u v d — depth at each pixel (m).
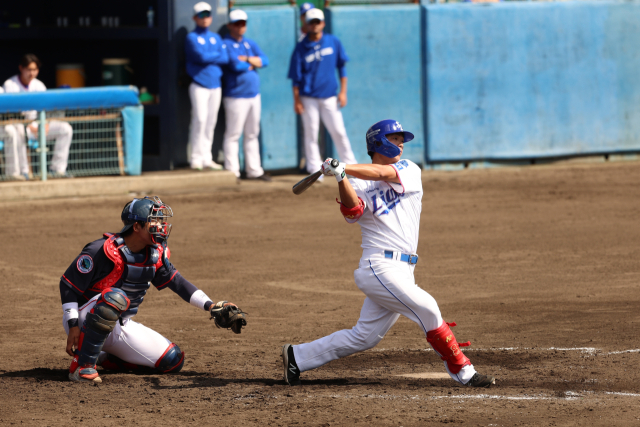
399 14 61.28
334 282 33.25
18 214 46.06
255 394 19.12
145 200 20.42
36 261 36.75
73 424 16.77
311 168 58.34
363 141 61.72
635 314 27.34
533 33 63.84
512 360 22.66
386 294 18.95
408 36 61.75
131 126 53.06
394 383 20.50
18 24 64.38
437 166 63.62
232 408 17.88
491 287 31.89
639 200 51.06
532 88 64.38
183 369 22.34
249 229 43.84
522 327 26.31
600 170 62.53
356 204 18.73
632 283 31.95
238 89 55.91
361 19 60.41
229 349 24.64
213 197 52.09
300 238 41.72
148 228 20.11
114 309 20.05
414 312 18.94
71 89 50.44
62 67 61.50
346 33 60.19
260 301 30.42
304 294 31.42
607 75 66.00
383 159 19.45
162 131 57.47
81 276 20.31
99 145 53.41
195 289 21.33
